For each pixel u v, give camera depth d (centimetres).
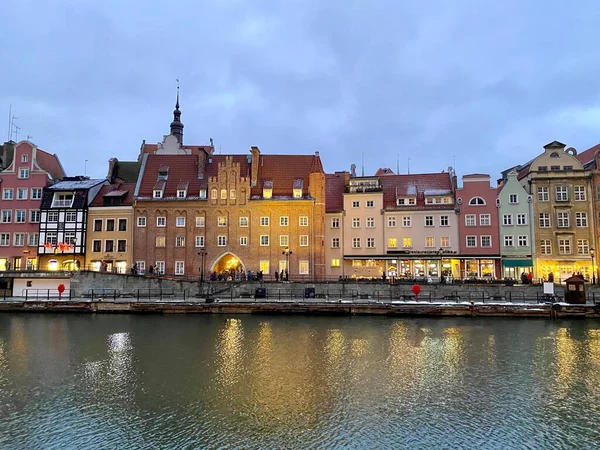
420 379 2327
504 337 3322
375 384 2247
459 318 4125
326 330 3600
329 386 2216
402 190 6381
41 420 1812
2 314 4397
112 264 6131
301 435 1666
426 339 3259
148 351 2927
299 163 6631
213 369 2514
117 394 2111
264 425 1755
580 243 5672
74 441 1622
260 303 4397
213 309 4406
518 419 1816
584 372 2438
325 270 6166
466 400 2025
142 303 4434
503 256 5794
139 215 6197
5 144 7131
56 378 2361
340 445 1587
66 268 6125
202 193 6247
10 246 6225
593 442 1617
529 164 6291
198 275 6106
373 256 6016
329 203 6469
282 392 2131
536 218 5781
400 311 4244
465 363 2622
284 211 6147
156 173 6612
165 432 1694
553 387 2202
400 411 1897
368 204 6203
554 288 4719
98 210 6200
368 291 4981
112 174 7069
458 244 5928
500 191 5919
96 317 4241
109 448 1566
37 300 4638
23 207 6278
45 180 6334
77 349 2988
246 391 2145
